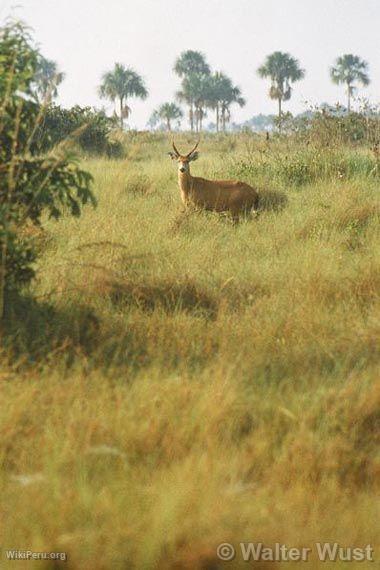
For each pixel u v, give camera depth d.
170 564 7.83
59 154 15.08
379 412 11.24
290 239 23.30
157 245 21.38
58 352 13.30
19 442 10.12
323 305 16.34
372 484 9.85
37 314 14.32
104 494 8.78
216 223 25.42
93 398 11.50
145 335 14.27
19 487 9.02
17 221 14.55
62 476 9.35
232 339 14.15
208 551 7.86
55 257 19.03
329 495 9.21
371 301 16.86
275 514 8.54
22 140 15.17
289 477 9.60
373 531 8.40
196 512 8.39
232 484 9.09
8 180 14.63
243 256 21.28
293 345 13.94
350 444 10.45
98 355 13.25
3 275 13.47
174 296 16.86
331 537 8.27
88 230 22.59
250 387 11.77
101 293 16.55
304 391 12.01
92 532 8.13
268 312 15.81
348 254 21.34
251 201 28.16
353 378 12.25
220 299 16.80
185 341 14.02
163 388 11.48
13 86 14.39
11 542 8.07
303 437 10.25
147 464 9.82
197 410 10.81
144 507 8.57
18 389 11.51
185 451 10.04
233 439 10.59
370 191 30.14
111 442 10.18
